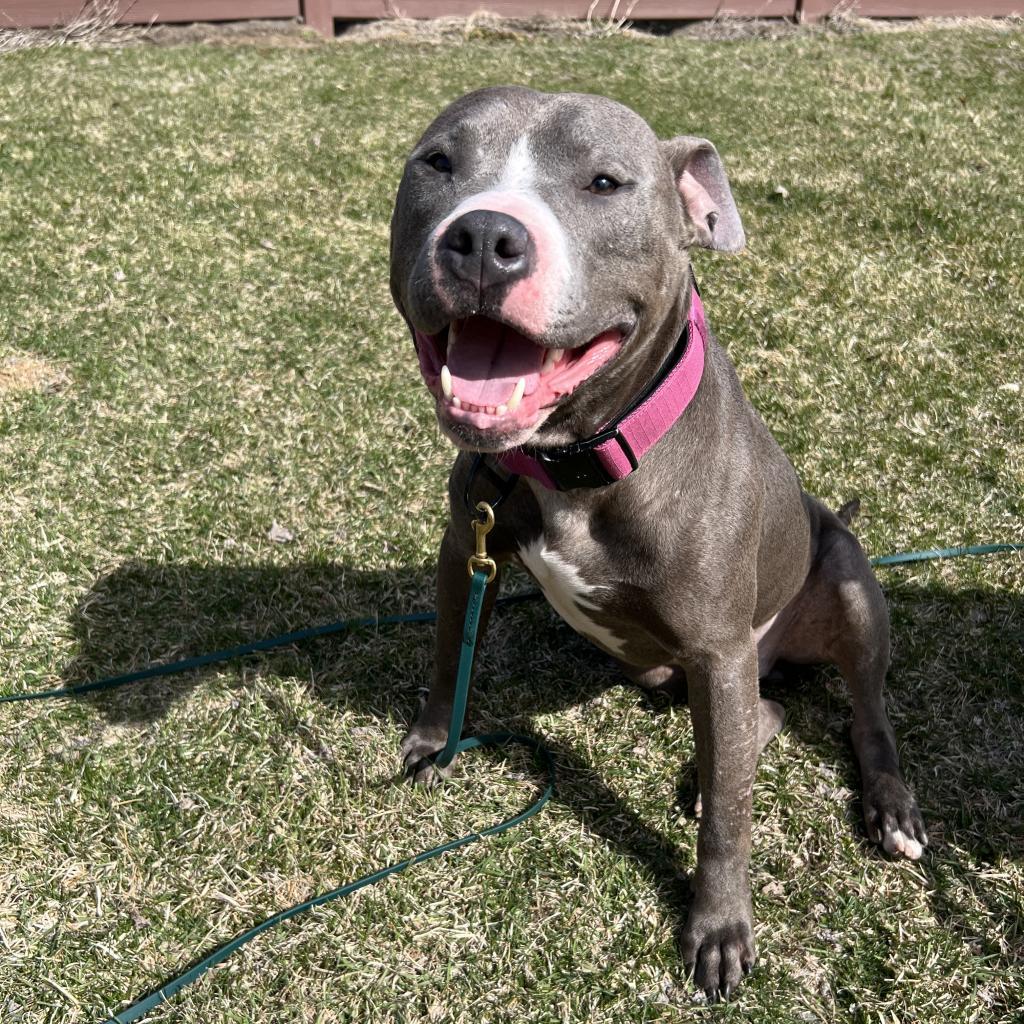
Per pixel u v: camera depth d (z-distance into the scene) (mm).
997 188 1980
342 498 1211
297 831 858
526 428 628
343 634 1047
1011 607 1074
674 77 2549
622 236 665
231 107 2252
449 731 859
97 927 785
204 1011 731
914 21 3059
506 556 835
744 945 764
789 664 1028
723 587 743
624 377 691
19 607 1049
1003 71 2623
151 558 1118
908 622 1062
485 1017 738
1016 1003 746
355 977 756
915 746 944
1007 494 1218
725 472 747
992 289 1640
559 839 855
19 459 1234
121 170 1947
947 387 1403
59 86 2303
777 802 893
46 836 841
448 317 614
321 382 1401
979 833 866
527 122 675
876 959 773
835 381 1414
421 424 1326
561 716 972
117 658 1011
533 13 2965
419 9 2924
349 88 2398
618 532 735
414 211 694
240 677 993
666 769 921
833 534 953
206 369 1420
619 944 784
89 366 1405
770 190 1949
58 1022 726
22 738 923
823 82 2525
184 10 2758
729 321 1545
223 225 1790
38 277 1604
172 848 842
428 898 809
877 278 1661
